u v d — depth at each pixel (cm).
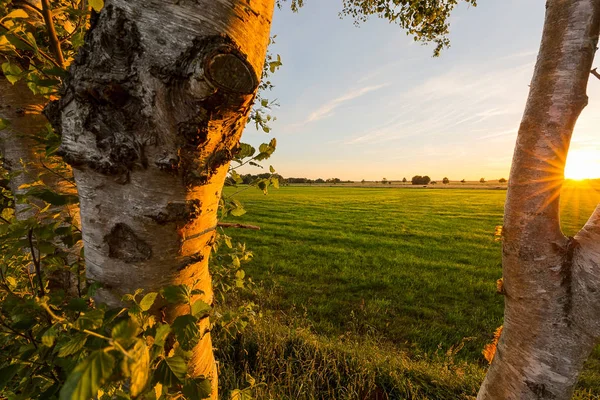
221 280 243
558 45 113
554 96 113
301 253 1209
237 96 82
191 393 90
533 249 120
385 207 3225
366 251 1268
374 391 318
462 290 794
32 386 113
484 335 561
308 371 323
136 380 58
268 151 167
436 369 352
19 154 169
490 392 143
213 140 93
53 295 123
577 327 117
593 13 108
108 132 87
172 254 105
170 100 82
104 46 81
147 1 79
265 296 682
